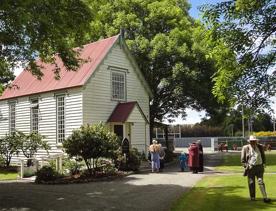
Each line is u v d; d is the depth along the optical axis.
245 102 7.96
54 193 17.70
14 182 22.48
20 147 30.16
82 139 22.19
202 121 38.28
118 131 30.30
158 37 34.91
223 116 35.78
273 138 55.81
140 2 37.41
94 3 18.05
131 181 20.91
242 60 7.79
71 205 14.62
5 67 19.84
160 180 20.97
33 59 18.95
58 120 30.33
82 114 28.16
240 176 21.38
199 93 33.81
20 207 14.56
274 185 17.36
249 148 13.93
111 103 30.47
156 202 14.47
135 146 30.50
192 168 24.31
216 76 8.45
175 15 36.78
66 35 17.45
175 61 34.59
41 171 21.97
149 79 35.97
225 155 41.88
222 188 16.95
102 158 23.88
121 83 31.47
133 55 33.88
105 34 36.66
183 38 34.88
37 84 33.25
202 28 8.10
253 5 7.37
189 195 15.42
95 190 18.16
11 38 16.12
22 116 34.16
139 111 30.92
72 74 30.11
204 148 64.38
